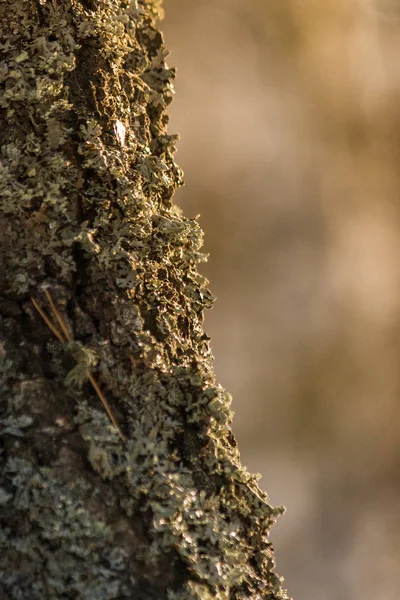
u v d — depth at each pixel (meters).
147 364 0.89
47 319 0.88
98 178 0.89
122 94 0.91
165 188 0.93
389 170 2.95
